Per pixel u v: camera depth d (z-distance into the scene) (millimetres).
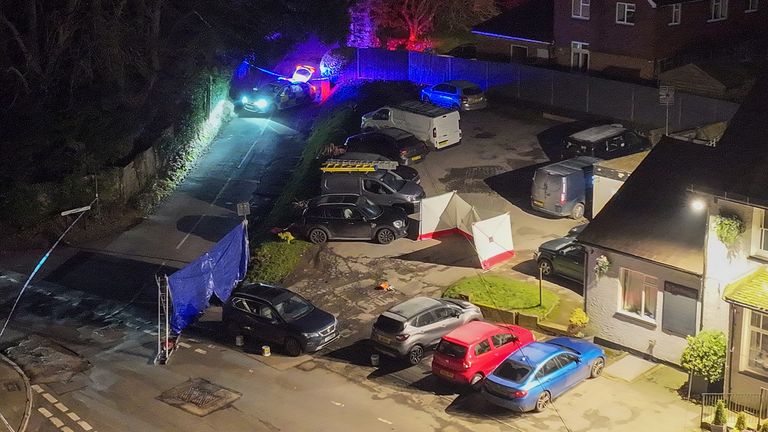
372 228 43844
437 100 60406
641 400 30953
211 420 31281
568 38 62125
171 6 65750
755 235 29703
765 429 27391
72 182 49031
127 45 57938
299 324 35562
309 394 32750
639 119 54406
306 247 44031
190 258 45750
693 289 31766
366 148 52312
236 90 70375
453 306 35500
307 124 64438
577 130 54969
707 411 29906
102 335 38062
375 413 31266
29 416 32062
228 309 37000
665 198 34469
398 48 71875
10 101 53594
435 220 43969
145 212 51094
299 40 78375
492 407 31219
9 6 54312
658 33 57188
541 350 31359
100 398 33094
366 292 39812
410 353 34031
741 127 31906
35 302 41250
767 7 61500
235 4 76750
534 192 45656
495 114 58812
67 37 54406
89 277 43719
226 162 58531
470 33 73125
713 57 59625
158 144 56125
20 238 47656
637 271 33156
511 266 41062
